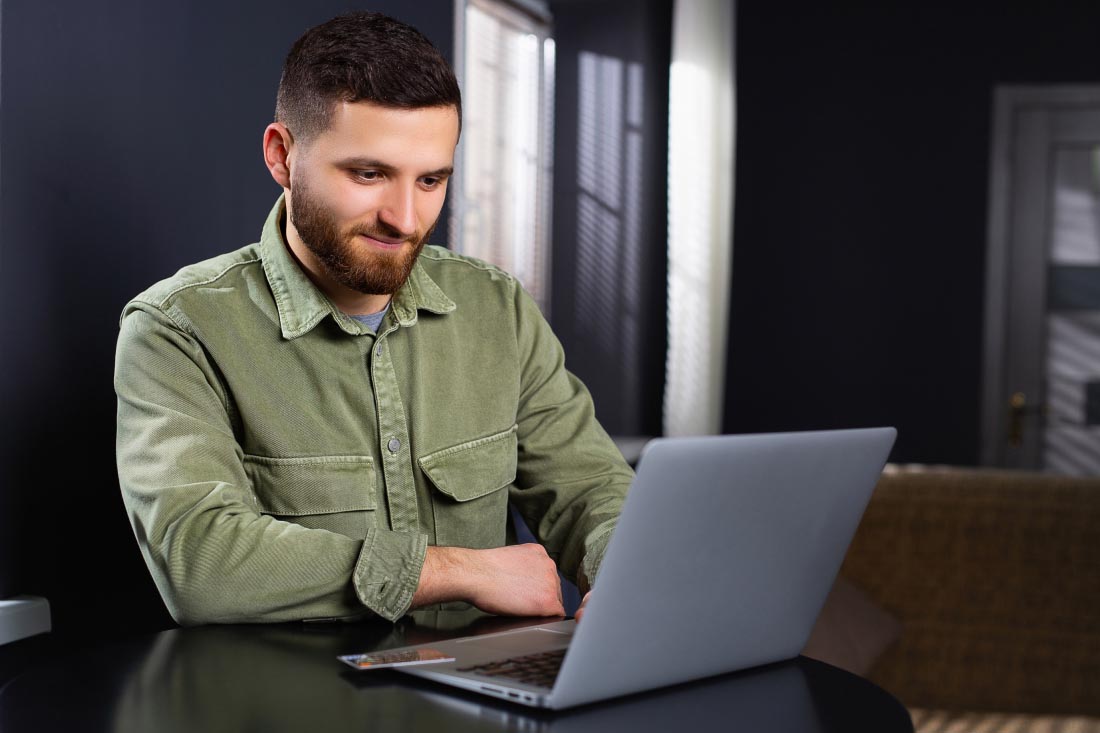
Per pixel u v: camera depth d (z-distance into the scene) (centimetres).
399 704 78
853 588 236
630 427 450
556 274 454
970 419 507
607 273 448
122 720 75
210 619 104
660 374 479
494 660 87
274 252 127
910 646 238
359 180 110
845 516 94
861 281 516
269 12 180
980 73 502
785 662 97
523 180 435
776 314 524
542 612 109
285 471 124
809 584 95
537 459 142
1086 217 495
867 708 83
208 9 165
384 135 108
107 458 151
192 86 163
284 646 95
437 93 109
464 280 140
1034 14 496
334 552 105
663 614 81
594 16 446
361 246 112
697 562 81
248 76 176
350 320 125
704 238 440
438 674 83
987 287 503
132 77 151
